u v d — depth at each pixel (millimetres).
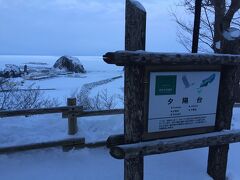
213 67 2350
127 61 1950
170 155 3037
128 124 2090
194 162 2922
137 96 2055
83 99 7457
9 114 3068
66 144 3154
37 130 3398
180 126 2266
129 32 2029
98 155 3137
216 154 2588
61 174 2770
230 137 2414
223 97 2422
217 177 2613
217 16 5070
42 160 3004
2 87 7805
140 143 2078
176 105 2229
